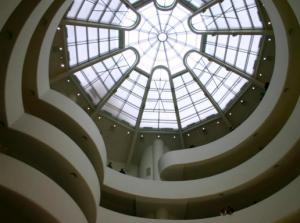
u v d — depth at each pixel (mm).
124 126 26953
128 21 22656
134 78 26297
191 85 26766
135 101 27031
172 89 26484
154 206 20156
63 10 14102
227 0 20234
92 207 15047
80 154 14562
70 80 23281
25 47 10953
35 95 14727
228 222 16328
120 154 26781
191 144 27641
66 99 16469
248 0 19438
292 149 15523
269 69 22641
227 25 22203
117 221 17016
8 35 10180
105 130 26547
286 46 15406
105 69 24688
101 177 18531
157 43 25750
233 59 23969
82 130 16484
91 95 25062
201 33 23016
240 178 18609
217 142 22281
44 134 13102
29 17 10305
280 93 17188
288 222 14391
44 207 10781
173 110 27656
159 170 23672
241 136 20797
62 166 13977
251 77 23641
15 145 13281
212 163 22188
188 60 26125
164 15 23531
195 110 27500
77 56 21953
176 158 22734
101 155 17578
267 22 19984
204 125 27531
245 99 25438
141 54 25734
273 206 14930
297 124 15164
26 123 12719
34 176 11031
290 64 15727
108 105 26344
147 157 26484
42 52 13812
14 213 12508
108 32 22484
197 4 21250
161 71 26672
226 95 26219
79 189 14711
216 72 25594
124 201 20438
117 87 25219
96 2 19172
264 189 18781
